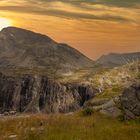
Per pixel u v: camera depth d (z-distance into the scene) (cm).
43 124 3578
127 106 4066
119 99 4431
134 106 4000
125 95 4175
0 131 3341
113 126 3375
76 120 3759
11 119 3994
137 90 4122
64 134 2867
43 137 2806
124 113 4006
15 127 3466
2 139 2977
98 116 4184
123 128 3152
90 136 2791
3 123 3672
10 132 3319
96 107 4662
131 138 2691
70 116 4400
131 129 3050
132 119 3856
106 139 2689
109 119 4003
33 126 3541
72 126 3328
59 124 3469
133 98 4100
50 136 2800
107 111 4241
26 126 3541
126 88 4228
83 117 4250
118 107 4231
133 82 4406
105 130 3034
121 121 3872
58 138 2739
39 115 4294
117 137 2733
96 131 2997
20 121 3747
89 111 4528
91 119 3875
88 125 3422
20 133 3152
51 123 3544
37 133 2950
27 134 2988
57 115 4325
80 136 2789
